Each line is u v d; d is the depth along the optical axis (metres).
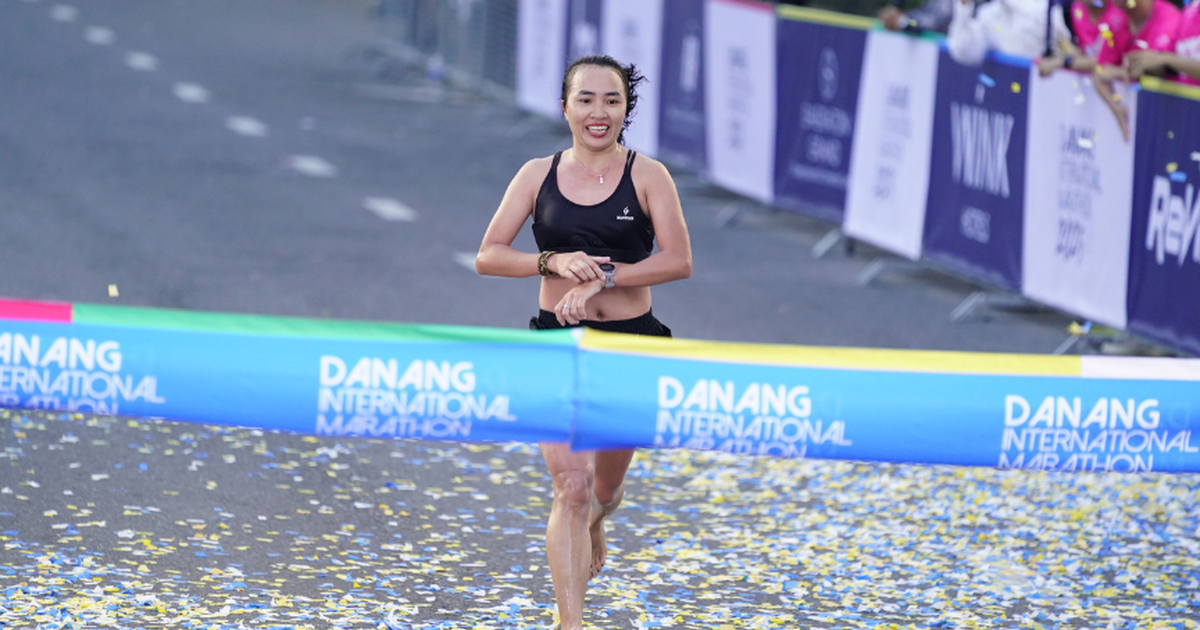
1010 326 25.27
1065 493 16.62
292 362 8.98
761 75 32.72
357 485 16.22
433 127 46.19
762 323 24.75
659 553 14.30
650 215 11.62
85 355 8.89
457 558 14.03
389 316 23.73
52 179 33.91
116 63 54.59
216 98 48.50
